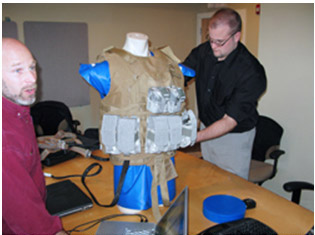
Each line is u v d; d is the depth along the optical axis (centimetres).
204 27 480
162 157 116
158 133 106
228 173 154
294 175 242
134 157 111
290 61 226
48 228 87
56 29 364
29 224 82
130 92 106
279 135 231
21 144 84
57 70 375
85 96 407
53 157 167
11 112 83
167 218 88
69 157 172
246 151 200
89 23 391
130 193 116
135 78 106
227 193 132
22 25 344
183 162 169
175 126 110
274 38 233
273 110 246
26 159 86
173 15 466
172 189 125
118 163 114
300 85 223
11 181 77
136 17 430
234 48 171
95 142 190
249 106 169
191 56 204
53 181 145
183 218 95
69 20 375
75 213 118
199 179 147
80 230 107
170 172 120
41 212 85
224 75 179
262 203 124
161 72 112
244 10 417
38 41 354
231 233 97
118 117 107
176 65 120
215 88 186
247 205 118
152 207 113
